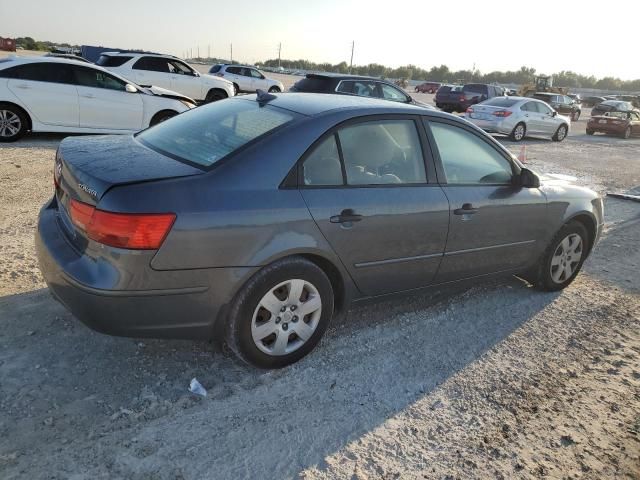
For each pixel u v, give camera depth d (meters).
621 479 2.72
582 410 3.24
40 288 4.06
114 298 2.72
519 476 2.67
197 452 2.62
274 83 25.38
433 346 3.83
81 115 10.26
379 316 4.20
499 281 5.14
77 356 3.28
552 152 16.12
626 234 7.20
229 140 3.25
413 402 3.17
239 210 2.91
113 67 15.32
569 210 4.71
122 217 2.66
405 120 3.73
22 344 3.33
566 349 3.96
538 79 48.94
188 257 2.79
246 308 3.06
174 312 2.87
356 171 3.43
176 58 16.30
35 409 2.79
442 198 3.77
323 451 2.71
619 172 12.97
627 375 3.67
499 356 3.77
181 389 3.08
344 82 13.81
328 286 3.37
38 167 8.03
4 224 5.38
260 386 3.18
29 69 9.77
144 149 3.42
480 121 18.38
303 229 3.12
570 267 4.98
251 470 2.54
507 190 4.22
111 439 2.64
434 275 3.93
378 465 2.65
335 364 3.48
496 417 3.10
